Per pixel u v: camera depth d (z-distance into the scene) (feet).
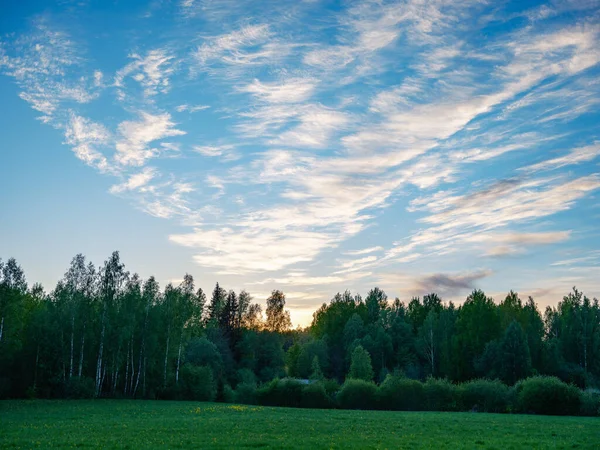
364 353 337.31
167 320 312.09
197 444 100.89
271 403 264.11
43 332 284.00
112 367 292.61
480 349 366.02
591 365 372.79
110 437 110.01
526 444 109.91
